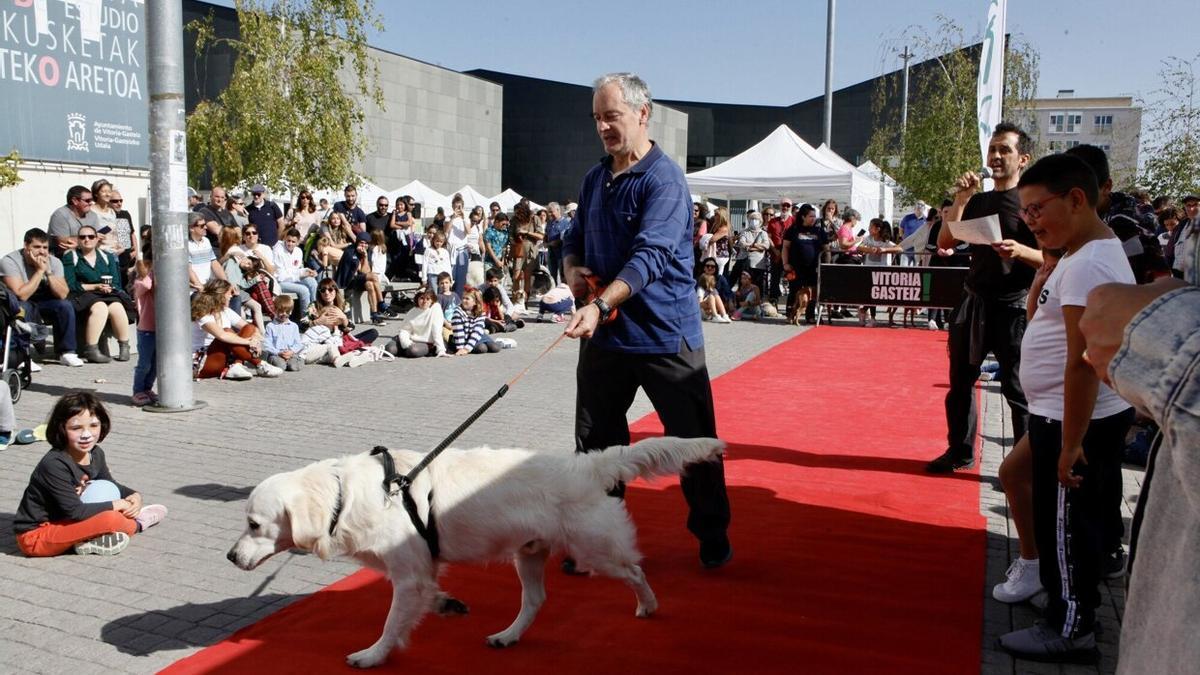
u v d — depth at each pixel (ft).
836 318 57.00
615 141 14.23
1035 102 93.45
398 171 121.90
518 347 43.86
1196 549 3.94
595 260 14.87
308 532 11.44
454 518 11.76
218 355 33.30
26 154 47.11
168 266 26.73
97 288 36.14
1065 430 11.28
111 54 51.49
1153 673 4.11
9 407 22.81
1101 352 4.21
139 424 25.73
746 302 57.41
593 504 12.28
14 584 14.71
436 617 13.50
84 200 36.81
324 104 72.23
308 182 72.95
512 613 13.70
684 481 15.29
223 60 101.55
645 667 11.98
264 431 25.29
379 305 53.26
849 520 18.20
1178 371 3.66
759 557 16.06
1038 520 12.41
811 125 168.96
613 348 14.67
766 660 12.21
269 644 12.57
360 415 27.63
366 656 11.80
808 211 53.47
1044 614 12.86
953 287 50.34
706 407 14.94
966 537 17.21
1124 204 20.94
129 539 16.47
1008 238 18.53
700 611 13.74
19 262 33.91
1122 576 15.19
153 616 13.57
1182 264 4.42
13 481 20.24
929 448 24.34
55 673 11.80
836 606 13.99
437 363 38.52
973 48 93.76
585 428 15.25
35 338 30.35
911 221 61.00
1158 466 4.29
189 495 19.36
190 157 71.46
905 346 44.65
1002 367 18.92
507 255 64.54
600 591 14.52
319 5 70.64
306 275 47.11
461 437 25.11
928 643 12.76
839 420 27.89
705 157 177.78
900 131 102.27
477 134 138.31
